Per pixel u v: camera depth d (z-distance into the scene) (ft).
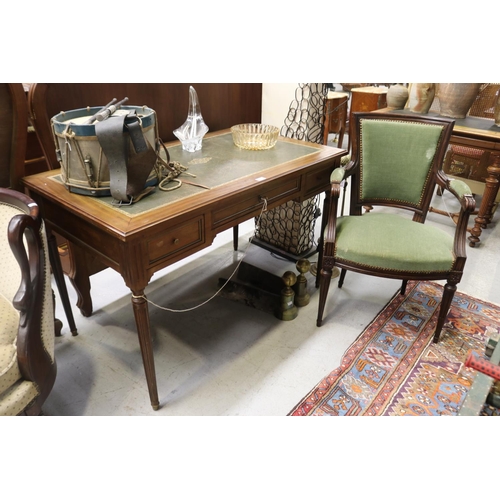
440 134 5.84
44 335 3.91
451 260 5.31
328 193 6.49
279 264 8.04
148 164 4.25
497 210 10.36
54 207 4.70
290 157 5.84
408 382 5.28
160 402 4.96
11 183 5.08
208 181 4.88
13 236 3.31
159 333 6.11
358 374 5.38
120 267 4.03
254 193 5.00
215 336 6.07
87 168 4.21
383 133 6.05
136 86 6.21
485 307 6.75
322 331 6.20
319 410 4.87
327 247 5.64
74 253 5.77
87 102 5.74
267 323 6.36
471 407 3.21
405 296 7.04
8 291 4.25
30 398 3.75
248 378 5.34
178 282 7.33
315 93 7.30
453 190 5.58
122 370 5.45
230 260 8.07
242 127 6.68
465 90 8.94
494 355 4.00
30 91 4.93
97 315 6.48
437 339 5.92
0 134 4.75
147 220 3.88
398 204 6.46
